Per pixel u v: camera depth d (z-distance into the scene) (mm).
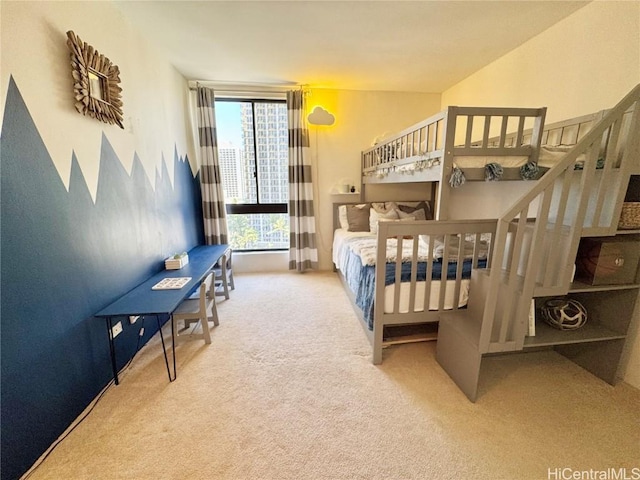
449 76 3410
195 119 3703
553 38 2289
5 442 1208
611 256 1720
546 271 1642
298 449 1418
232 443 1452
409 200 4266
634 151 1555
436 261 2217
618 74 1845
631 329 1804
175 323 2375
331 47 2676
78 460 1362
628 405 1688
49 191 1449
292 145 3828
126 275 2092
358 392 1811
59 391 1488
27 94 1342
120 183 2057
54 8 1499
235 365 2092
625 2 1779
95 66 1756
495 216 2902
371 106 4000
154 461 1358
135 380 1925
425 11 2104
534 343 1750
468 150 1896
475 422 1576
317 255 4234
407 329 2441
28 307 1320
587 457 1376
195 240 3621
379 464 1341
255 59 2932
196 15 2164
